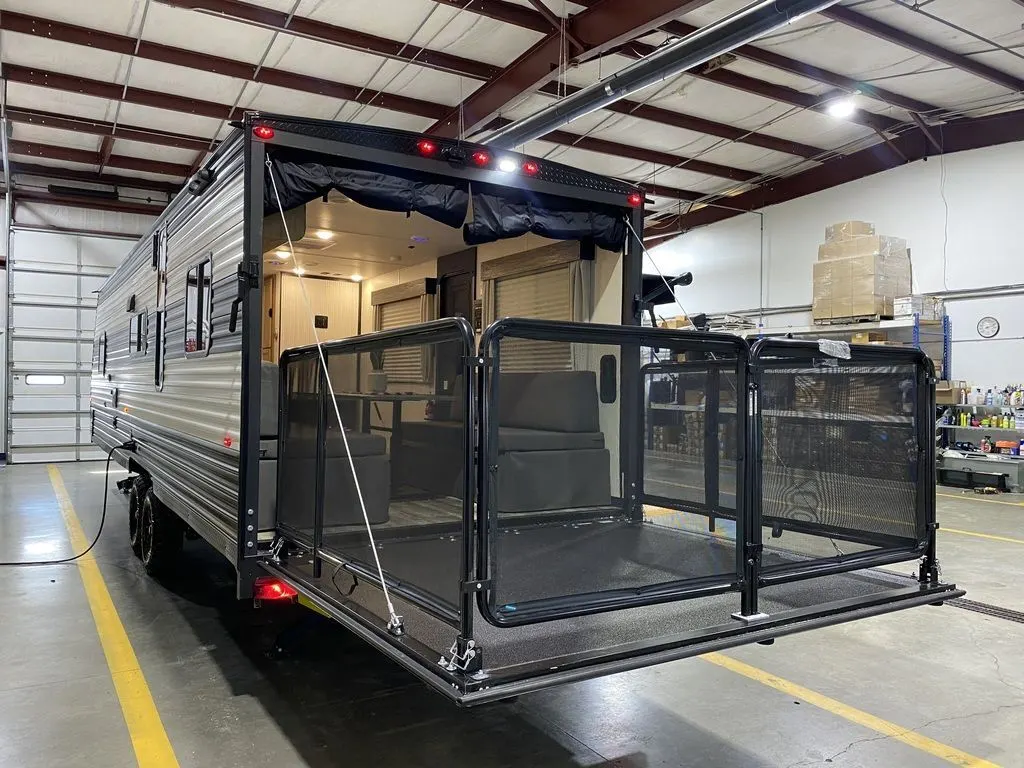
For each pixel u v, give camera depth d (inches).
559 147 410.9
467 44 288.8
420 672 73.6
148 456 194.7
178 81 324.8
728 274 512.1
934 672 134.1
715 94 346.0
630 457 123.8
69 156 427.8
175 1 250.5
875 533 105.3
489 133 368.2
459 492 82.5
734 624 88.4
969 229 378.0
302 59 300.7
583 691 125.2
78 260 475.5
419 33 280.1
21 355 461.4
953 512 295.3
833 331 386.9
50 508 297.0
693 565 101.2
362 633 86.7
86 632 152.0
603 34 253.9
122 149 421.4
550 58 280.5
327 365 112.7
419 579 88.7
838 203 440.5
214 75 316.8
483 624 88.9
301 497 118.7
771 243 481.1
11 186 451.8
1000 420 356.8
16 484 363.3
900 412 108.3
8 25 267.1
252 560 115.4
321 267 254.2
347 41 279.3
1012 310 361.7
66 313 473.1
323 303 278.5
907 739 108.0
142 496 203.6
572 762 100.8
